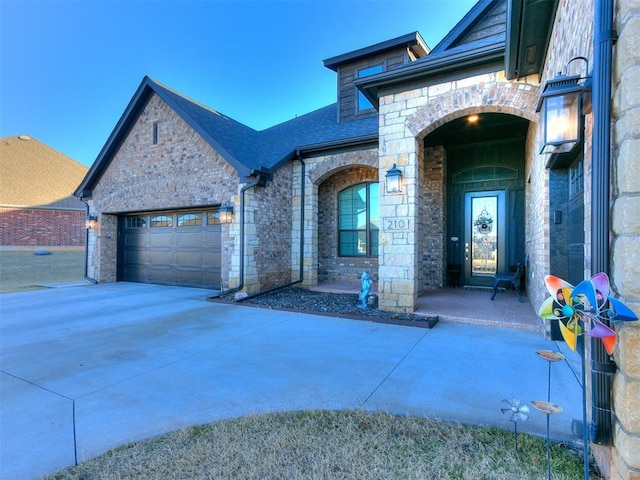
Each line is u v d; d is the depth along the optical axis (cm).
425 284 901
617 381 180
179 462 223
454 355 422
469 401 301
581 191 381
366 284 695
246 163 875
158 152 1040
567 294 183
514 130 776
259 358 421
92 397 321
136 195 1087
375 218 995
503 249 862
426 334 517
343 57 1069
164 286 1084
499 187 868
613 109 187
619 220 176
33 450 240
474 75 564
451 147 917
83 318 650
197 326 586
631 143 169
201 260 1028
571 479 199
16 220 2069
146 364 405
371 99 684
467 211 905
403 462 220
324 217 1064
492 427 258
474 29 739
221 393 326
